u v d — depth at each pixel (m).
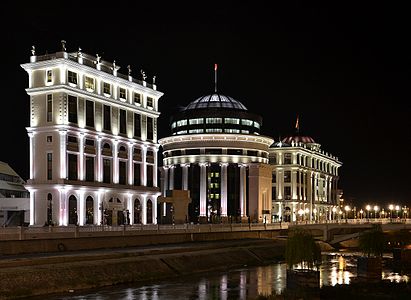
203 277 78.44
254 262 98.88
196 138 189.00
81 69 113.06
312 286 53.66
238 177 187.50
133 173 127.50
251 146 190.25
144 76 135.50
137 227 98.31
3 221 125.62
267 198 192.75
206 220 170.50
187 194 154.50
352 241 155.75
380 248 70.62
